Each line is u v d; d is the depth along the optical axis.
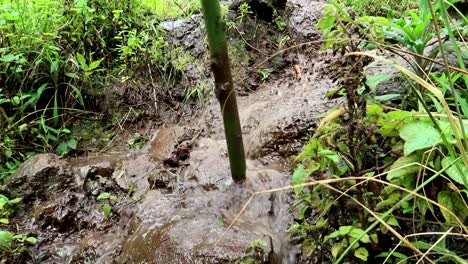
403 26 2.01
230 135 2.08
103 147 2.90
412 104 1.95
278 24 3.57
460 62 1.29
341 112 1.57
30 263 2.08
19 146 2.77
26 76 2.91
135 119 3.07
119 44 3.33
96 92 3.12
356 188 1.56
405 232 1.61
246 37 3.43
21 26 2.94
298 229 1.73
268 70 3.31
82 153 2.85
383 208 1.54
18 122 2.78
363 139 1.58
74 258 2.09
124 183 2.48
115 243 2.11
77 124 3.03
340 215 1.70
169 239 1.85
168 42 3.37
